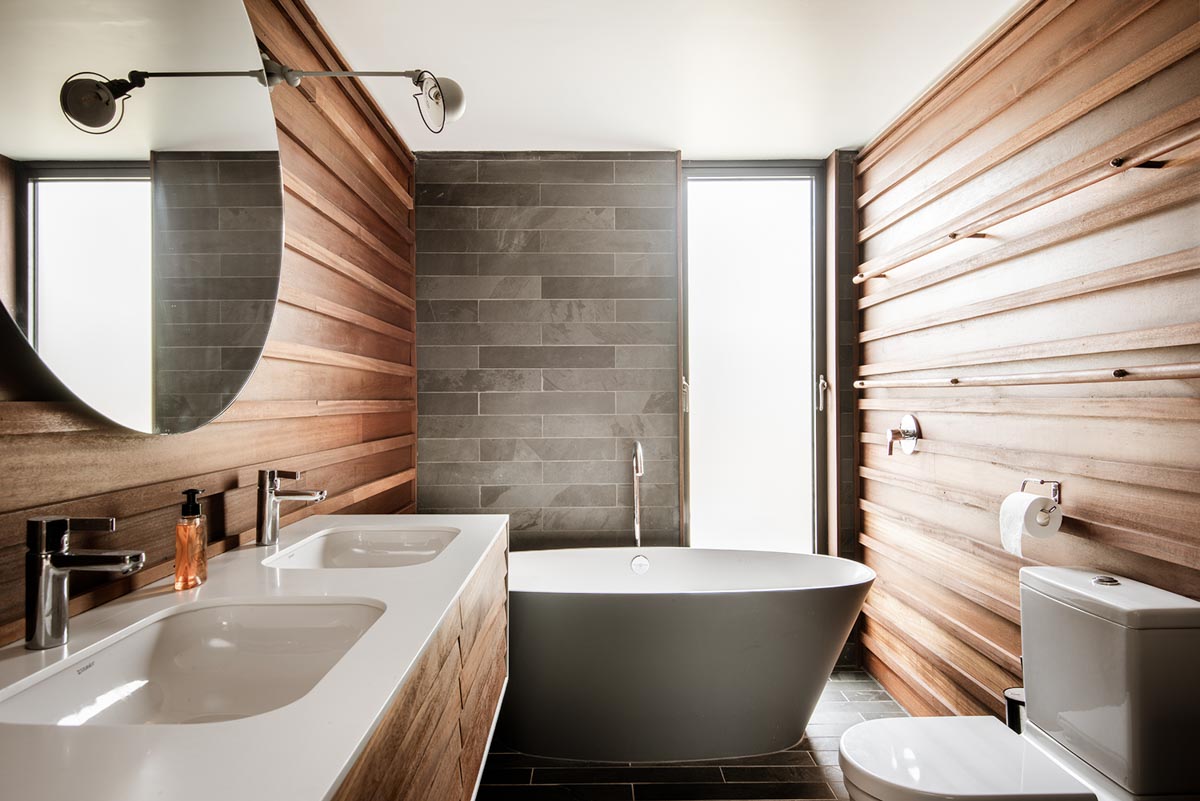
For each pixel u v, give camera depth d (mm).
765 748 2525
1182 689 1515
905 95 2787
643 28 2279
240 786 599
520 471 3359
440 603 1147
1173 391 1593
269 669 1108
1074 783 1612
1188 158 1456
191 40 1359
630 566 3234
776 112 2949
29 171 973
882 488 3135
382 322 2758
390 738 812
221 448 1615
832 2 2143
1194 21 1521
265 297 1661
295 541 1699
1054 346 1935
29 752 659
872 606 3256
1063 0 1950
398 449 3086
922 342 2732
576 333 3379
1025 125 2139
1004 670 2221
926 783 1613
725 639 2391
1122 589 1653
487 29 2277
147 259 1238
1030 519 1881
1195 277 1517
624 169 3396
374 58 2451
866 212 3303
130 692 1023
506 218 3375
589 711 2453
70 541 1137
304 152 2084
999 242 2230
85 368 1093
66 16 1044
